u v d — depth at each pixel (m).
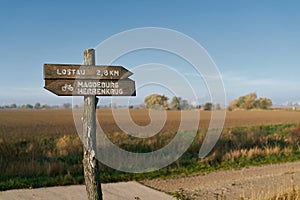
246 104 63.25
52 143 14.60
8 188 7.28
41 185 7.61
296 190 6.60
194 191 7.85
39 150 11.99
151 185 8.32
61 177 8.27
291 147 14.66
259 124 27.64
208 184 8.62
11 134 18.33
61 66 3.78
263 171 10.43
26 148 12.04
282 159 12.44
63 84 3.77
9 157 10.53
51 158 10.61
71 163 10.09
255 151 12.80
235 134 16.89
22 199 6.46
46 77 3.72
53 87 3.74
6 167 8.80
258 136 15.83
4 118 32.25
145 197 7.00
